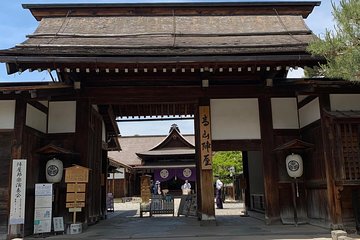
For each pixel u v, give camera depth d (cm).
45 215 902
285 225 991
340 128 918
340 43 667
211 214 1011
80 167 962
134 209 2153
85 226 994
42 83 964
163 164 3491
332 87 973
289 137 1059
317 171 981
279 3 1312
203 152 1030
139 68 946
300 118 1067
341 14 657
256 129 1063
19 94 920
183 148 3503
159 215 1534
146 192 1516
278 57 914
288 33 1175
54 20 1271
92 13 1305
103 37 1135
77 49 959
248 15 1320
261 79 1070
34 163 965
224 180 2869
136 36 1152
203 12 1325
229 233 871
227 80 1079
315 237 805
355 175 900
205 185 1020
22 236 859
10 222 850
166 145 3522
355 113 928
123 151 4338
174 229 974
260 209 1308
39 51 920
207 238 812
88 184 1052
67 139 1038
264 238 798
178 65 934
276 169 1030
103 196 1419
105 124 1457
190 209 1439
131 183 3897
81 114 1045
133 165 3741
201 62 916
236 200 2619
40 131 1006
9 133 906
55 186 978
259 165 1319
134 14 1316
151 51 945
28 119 938
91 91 1059
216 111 1073
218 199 1877
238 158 2833
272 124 1055
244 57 913
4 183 888
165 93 1067
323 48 688
